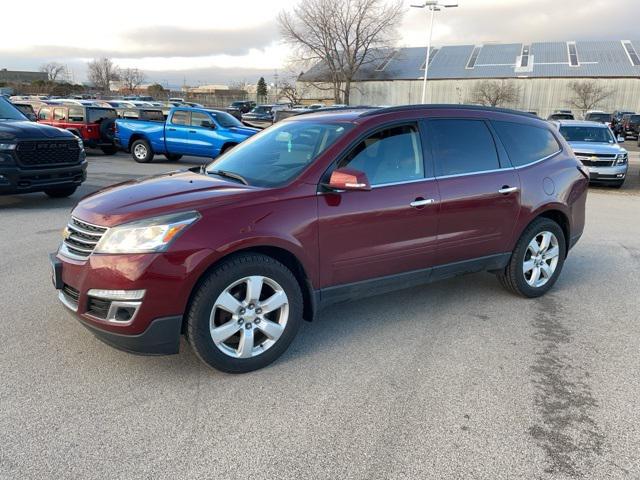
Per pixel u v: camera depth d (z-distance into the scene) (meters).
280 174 3.87
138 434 2.92
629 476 2.66
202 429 2.98
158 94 82.25
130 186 3.96
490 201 4.58
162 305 3.23
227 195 3.53
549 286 5.28
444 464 2.73
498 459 2.77
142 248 3.20
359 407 3.23
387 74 62.34
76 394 3.30
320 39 57.47
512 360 3.89
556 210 5.13
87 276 3.29
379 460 2.75
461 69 60.88
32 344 3.95
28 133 8.43
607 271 6.20
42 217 8.30
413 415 3.15
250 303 3.53
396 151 4.16
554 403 3.32
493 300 5.12
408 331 4.37
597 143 14.64
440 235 4.34
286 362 3.79
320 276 3.81
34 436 2.88
